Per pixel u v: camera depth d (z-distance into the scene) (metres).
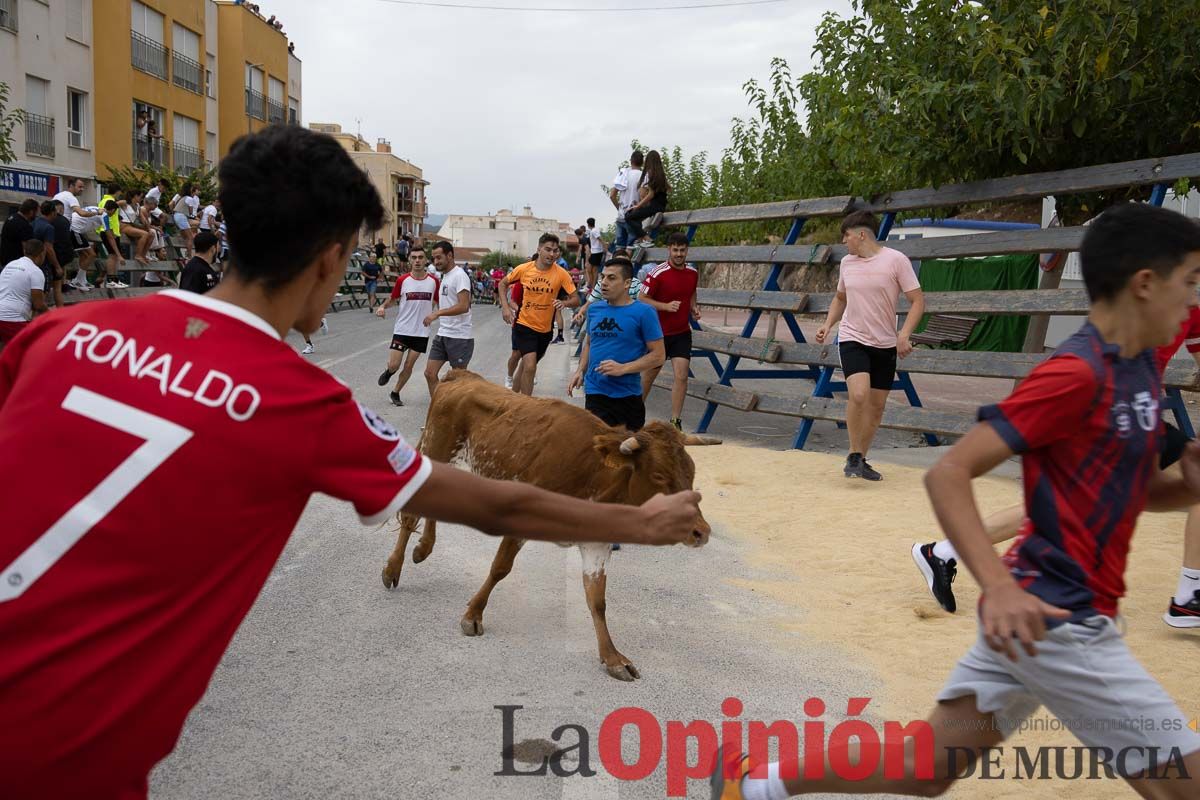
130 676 1.73
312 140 2.03
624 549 7.20
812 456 10.36
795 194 18.47
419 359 18.50
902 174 10.71
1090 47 8.77
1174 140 10.00
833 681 4.95
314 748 4.10
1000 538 5.34
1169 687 4.77
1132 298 2.62
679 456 4.75
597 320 7.27
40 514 1.70
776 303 11.82
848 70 10.91
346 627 5.49
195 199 25.14
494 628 5.55
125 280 20.72
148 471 1.74
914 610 5.93
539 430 5.26
